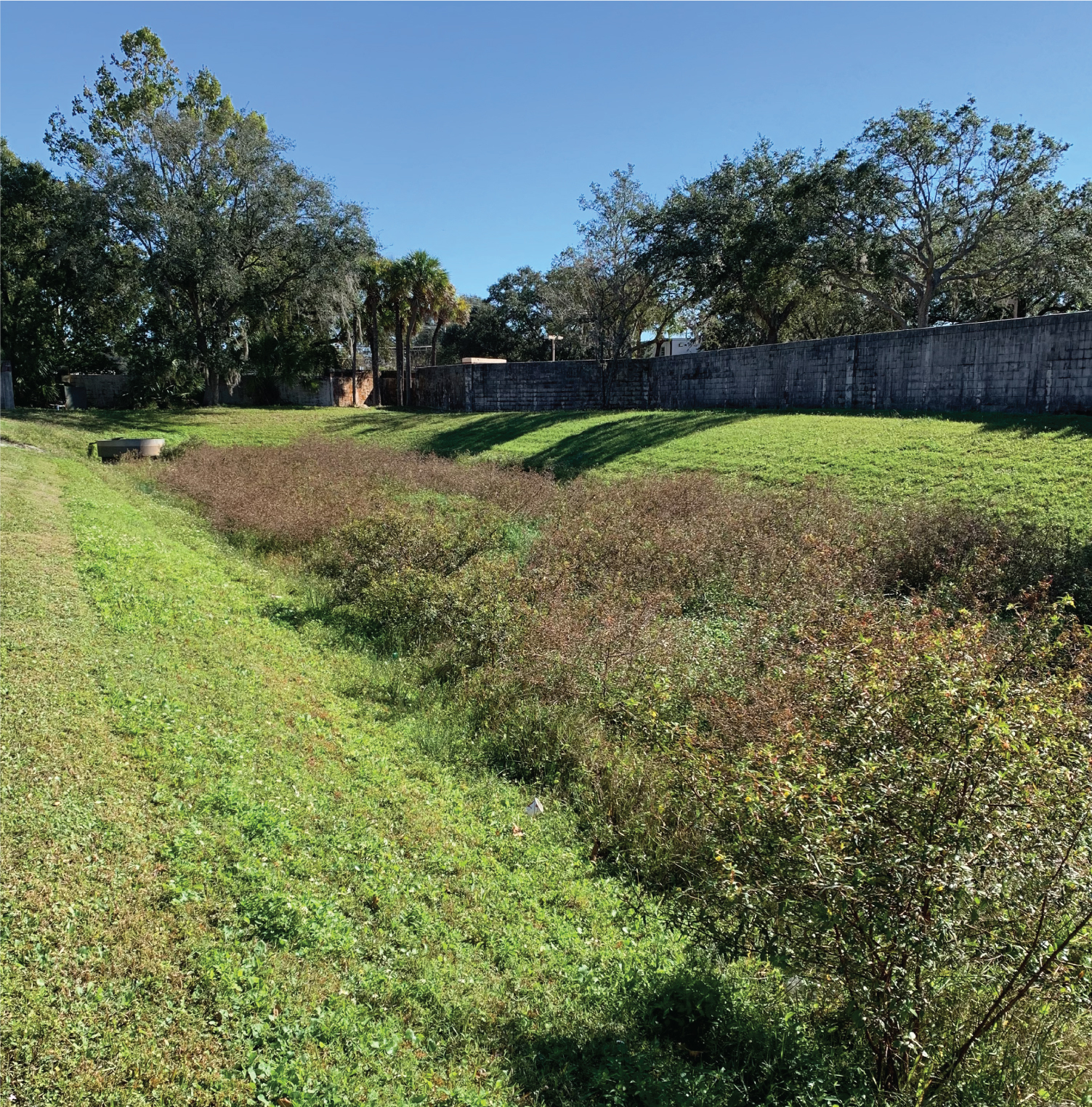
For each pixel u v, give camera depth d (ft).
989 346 61.21
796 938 10.44
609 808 18.25
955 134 90.58
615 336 109.60
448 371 124.47
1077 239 90.89
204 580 32.89
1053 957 9.18
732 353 87.56
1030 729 10.09
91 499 46.91
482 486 54.03
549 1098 10.54
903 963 9.59
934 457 47.80
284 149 115.96
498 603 26.96
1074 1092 10.04
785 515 38.88
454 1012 11.75
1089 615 26.84
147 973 11.14
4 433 75.92
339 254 115.55
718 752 15.38
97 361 131.23
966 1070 10.05
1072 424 49.88
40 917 11.71
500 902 14.57
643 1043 11.46
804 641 20.58
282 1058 10.17
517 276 185.88
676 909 13.70
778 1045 11.44
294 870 14.20
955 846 9.41
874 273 101.35
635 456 64.18
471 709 22.85
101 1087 9.37
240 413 118.42
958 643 12.43
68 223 106.01
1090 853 9.41
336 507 44.70
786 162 106.73
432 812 17.47
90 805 14.62
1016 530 32.96
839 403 75.05
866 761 10.33
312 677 24.43
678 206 107.04
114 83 124.77
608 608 27.17
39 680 19.17
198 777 16.43
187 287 114.21
